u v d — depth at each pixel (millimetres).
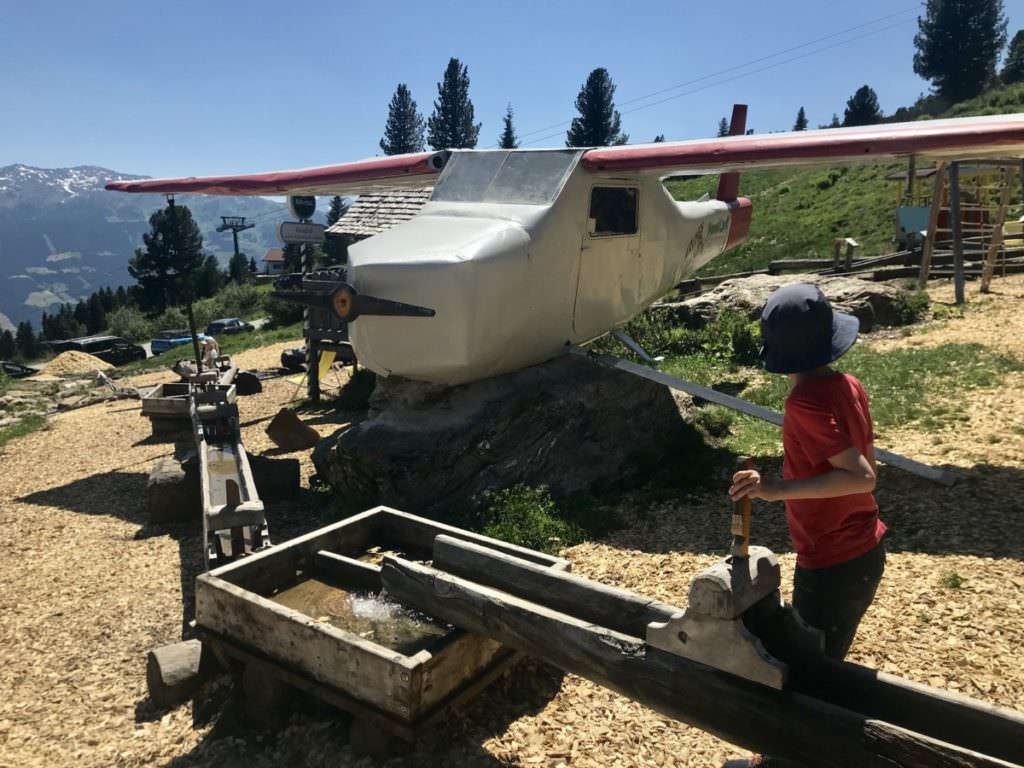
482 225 6719
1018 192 23219
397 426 6719
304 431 10039
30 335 87375
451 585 3371
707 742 3416
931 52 76875
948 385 8000
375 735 3402
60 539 7281
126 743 3939
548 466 6801
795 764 2406
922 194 25422
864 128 6664
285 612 3566
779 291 2582
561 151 7215
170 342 39531
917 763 2082
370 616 4082
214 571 4059
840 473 2354
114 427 12828
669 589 4848
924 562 4762
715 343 11242
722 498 6340
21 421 14125
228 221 62375
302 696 3877
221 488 6387
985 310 11617
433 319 6227
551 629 2977
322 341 13219
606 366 7711
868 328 11523
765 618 2602
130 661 4844
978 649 3799
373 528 4996
